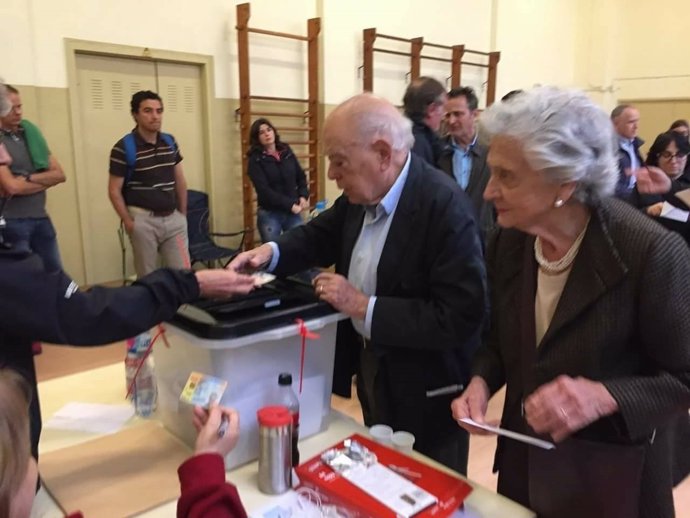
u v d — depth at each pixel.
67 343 1.00
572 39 8.86
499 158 0.99
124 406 1.47
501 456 1.24
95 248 4.52
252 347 1.14
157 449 1.26
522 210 1.00
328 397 1.34
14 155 3.18
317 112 5.64
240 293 1.22
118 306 1.04
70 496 1.09
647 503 1.05
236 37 5.07
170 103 4.83
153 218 3.94
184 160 5.00
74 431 1.34
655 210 2.62
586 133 0.95
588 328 1.02
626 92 9.02
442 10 6.71
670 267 0.95
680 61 8.47
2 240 0.97
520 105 0.96
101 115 4.44
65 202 4.28
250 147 4.73
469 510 1.07
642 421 0.95
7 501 0.64
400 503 1.00
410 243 1.39
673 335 0.95
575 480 1.04
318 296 1.29
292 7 5.39
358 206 1.53
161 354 1.29
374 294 1.44
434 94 3.44
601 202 1.02
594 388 0.96
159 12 4.58
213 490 0.84
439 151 3.56
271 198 4.60
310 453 1.24
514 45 7.82
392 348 1.43
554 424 0.94
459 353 1.47
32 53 4.00
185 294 1.13
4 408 0.65
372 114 1.33
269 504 1.06
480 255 1.36
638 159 4.56
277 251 1.58
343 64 5.80
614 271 0.98
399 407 1.47
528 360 1.12
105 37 4.32
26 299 0.94
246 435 1.18
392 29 6.20
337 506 1.03
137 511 1.05
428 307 1.34
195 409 1.05
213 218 5.18
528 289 1.12
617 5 8.77
